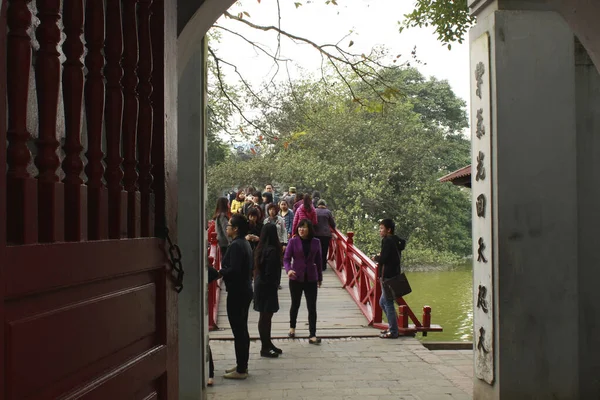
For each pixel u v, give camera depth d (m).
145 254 2.11
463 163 27.98
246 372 6.84
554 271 5.27
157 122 2.26
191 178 5.49
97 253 1.75
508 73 5.27
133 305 2.04
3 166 1.32
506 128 5.27
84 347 1.69
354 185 22.67
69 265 1.60
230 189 22.33
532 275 5.26
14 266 1.36
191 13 4.16
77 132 1.75
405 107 24.98
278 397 6.17
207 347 6.12
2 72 1.32
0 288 1.31
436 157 25.73
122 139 2.10
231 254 6.57
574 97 5.33
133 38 2.12
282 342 8.71
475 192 5.67
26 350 1.40
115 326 1.89
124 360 1.97
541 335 5.25
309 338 8.62
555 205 5.29
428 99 30.28
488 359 5.41
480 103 5.54
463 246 26.88
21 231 1.46
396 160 23.53
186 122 5.51
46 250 1.49
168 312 2.33
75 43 1.75
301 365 7.43
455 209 26.77
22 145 1.50
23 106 1.50
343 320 9.92
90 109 1.85
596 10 4.16
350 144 23.30
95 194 1.83
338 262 13.60
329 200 23.95
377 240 22.80
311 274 8.65
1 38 1.32
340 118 22.70
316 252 8.74
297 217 12.31
